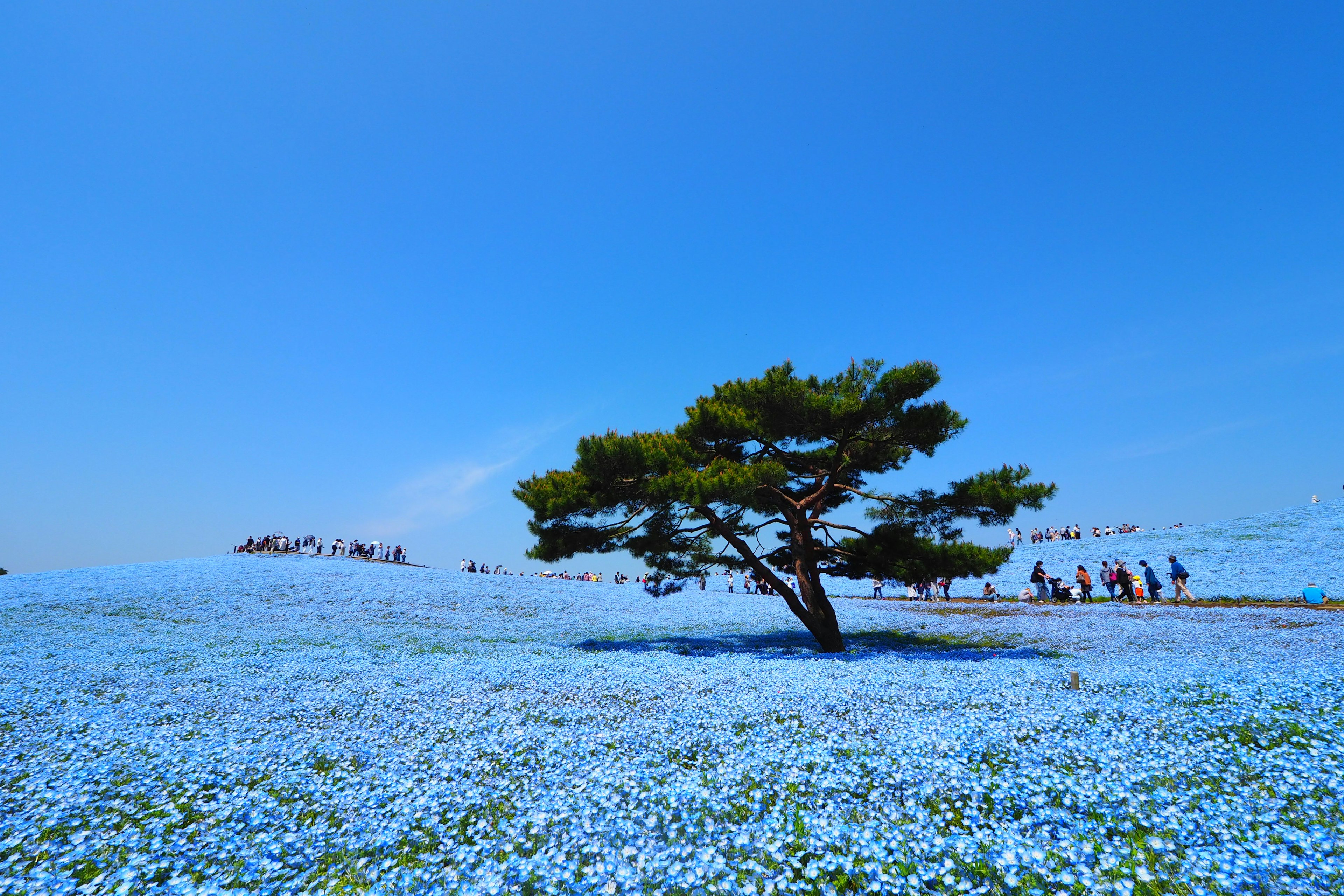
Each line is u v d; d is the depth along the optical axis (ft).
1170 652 49.93
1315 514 150.10
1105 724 26.21
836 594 144.15
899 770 21.25
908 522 59.82
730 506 57.00
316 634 73.15
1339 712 26.32
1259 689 31.07
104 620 78.74
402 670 45.80
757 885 14.10
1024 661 47.09
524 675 42.83
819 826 16.74
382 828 18.01
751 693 34.81
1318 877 13.20
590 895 13.93
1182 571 88.94
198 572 122.83
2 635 64.80
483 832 18.04
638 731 27.76
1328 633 55.01
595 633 79.41
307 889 14.89
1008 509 53.26
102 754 24.88
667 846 16.26
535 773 22.90
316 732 28.63
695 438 62.80
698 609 109.50
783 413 55.93
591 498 57.00
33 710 31.55
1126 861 14.90
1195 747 22.52
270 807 19.60
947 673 41.34
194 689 38.14
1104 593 113.19
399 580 126.31
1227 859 13.94
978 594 123.34
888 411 52.54
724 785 20.39
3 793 20.31
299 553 174.09
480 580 137.28
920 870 14.34
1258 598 84.89
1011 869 13.97
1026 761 22.00
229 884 15.16
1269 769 20.16
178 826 18.69
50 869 15.62
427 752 25.58
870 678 39.24
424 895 14.29
